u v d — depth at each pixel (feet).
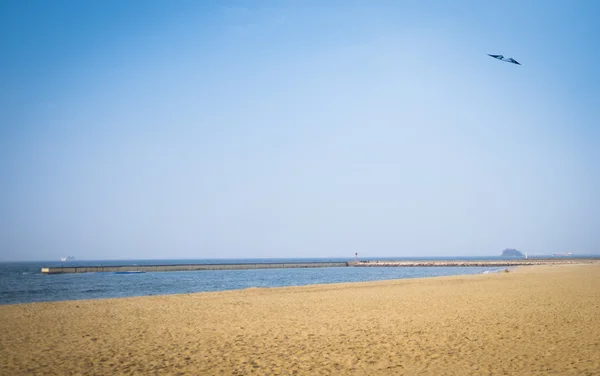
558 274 150.51
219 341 41.83
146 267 290.97
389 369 31.27
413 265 405.80
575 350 35.37
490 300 71.67
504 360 32.86
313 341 41.29
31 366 32.81
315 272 294.66
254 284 171.53
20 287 154.20
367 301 74.90
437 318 53.98
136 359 34.91
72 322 54.60
